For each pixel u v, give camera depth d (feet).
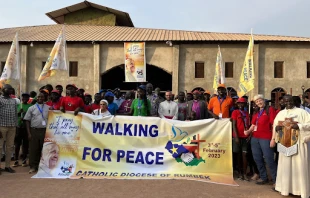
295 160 18.65
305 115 18.92
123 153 22.89
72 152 23.07
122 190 19.04
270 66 68.74
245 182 22.44
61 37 33.47
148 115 25.46
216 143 22.85
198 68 69.72
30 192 18.52
